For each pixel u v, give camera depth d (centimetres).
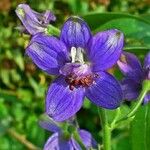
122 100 16
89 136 19
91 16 22
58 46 16
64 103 16
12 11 33
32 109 33
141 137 19
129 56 18
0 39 34
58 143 19
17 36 33
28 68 33
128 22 23
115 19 23
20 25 17
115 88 16
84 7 34
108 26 23
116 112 17
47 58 16
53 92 16
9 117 33
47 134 25
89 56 16
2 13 33
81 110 33
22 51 34
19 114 33
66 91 16
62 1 33
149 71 17
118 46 16
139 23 23
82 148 18
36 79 34
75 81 16
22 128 33
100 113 17
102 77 16
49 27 17
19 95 33
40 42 16
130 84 17
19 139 32
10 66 34
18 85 34
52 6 32
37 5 30
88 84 16
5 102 33
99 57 16
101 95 16
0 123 32
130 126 19
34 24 17
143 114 19
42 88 33
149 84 17
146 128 19
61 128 19
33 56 16
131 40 23
